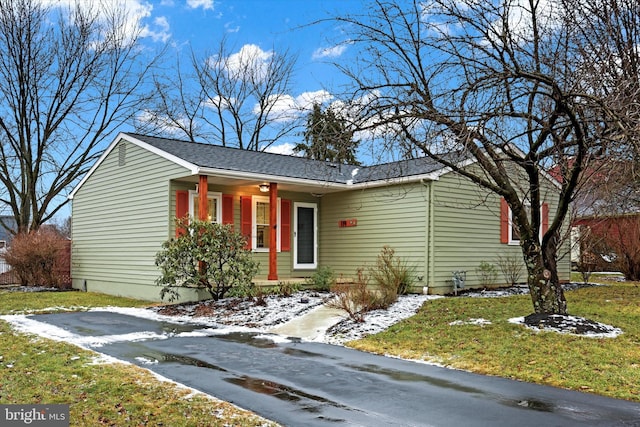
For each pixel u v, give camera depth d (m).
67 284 18.58
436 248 13.27
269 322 10.30
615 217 16.23
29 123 23.05
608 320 9.01
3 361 6.95
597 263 18.97
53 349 7.68
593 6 8.43
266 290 13.32
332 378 6.22
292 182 14.32
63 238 19.66
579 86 7.20
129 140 15.30
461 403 5.25
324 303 11.85
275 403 5.25
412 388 5.79
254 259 15.30
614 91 7.14
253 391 5.66
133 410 5.00
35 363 6.80
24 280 19.19
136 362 7.02
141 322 10.68
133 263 15.04
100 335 9.10
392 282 12.50
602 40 8.26
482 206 14.47
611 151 7.32
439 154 8.21
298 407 5.12
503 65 7.65
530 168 8.61
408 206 13.86
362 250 15.21
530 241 8.83
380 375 6.37
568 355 6.86
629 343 7.41
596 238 17.55
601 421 4.71
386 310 10.68
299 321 10.27
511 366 6.59
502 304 10.84
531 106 8.05
